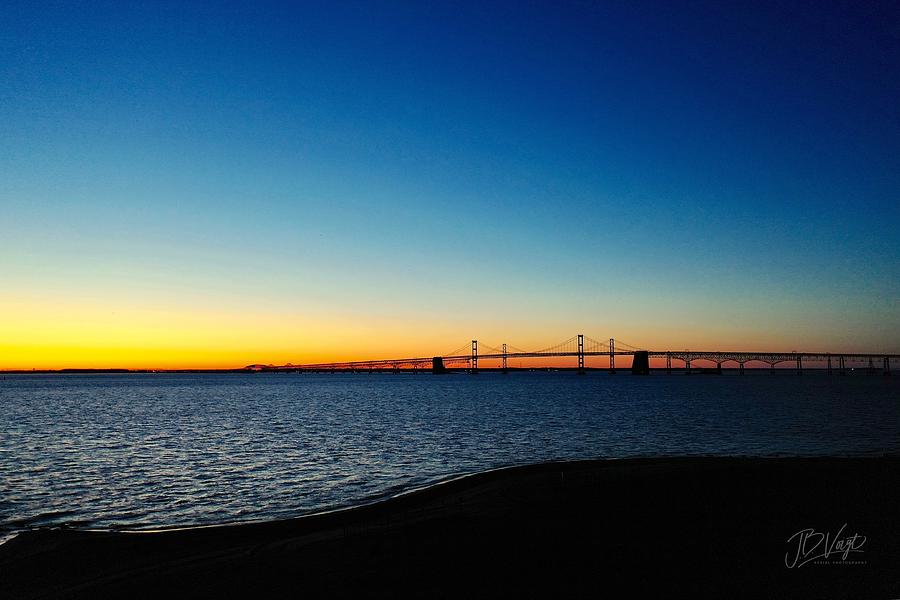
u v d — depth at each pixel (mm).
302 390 178500
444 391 163625
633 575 14133
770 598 12758
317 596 13414
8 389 194000
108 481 30938
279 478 31578
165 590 14195
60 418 72562
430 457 38750
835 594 12906
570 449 42281
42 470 34344
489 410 83438
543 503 21469
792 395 129125
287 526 19938
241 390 180625
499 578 14102
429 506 21812
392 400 115375
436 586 13695
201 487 29344
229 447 44281
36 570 15789
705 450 41406
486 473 28344
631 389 172500
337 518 20875
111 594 14070
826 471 26734
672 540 16812
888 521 18531
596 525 18391
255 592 13836
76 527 22391
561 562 15086
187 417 74000
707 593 13062
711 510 20031
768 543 16453
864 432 52375
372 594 13398
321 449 42844
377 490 28469
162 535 18891
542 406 91938
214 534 19016
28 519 23531
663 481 24828
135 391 173750
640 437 49219
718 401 104625
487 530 18062
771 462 29641
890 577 13914
